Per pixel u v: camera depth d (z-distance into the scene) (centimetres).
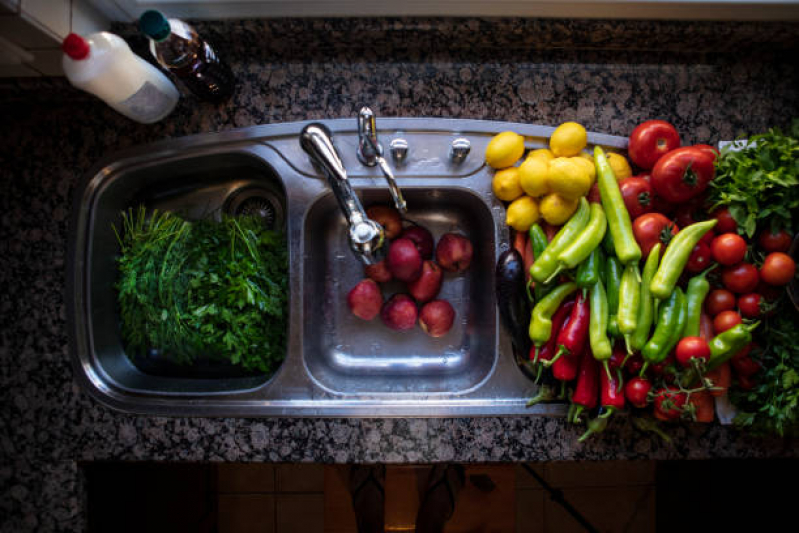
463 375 106
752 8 90
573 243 84
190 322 94
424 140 98
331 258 112
